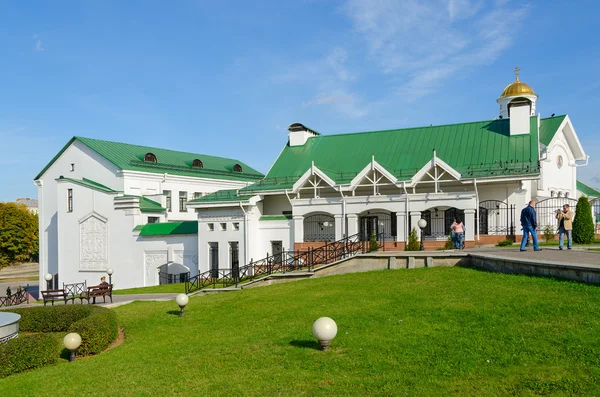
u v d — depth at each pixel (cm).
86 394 1158
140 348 1590
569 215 2283
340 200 3516
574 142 4259
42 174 5253
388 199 3381
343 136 4256
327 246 3050
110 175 4753
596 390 885
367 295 1834
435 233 3334
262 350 1337
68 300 3097
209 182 5478
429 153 3734
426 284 1878
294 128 4341
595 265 1534
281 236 3756
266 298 2073
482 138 3684
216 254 3891
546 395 894
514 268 1856
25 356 1470
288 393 1030
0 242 8225
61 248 4678
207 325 1797
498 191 3316
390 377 1040
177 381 1177
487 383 959
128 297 2984
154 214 4512
